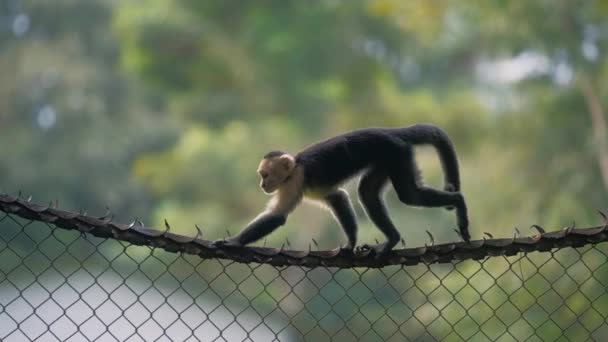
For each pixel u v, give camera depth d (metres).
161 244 10.31
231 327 20.44
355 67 54.16
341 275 38.75
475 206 30.16
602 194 29.22
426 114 40.38
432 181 36.28
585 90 32.31
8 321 16.39
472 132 37.31
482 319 21.75
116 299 19.11
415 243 41.03
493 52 37.06
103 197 58.69
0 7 67.62
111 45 65.88
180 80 56.69
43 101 64.50
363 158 15.13
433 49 56.59
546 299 21.12
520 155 31.69
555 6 33.12
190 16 56.41
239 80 56.44
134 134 61.09
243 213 49.47
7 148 59.62
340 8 55.16
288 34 55.12
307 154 15.05
